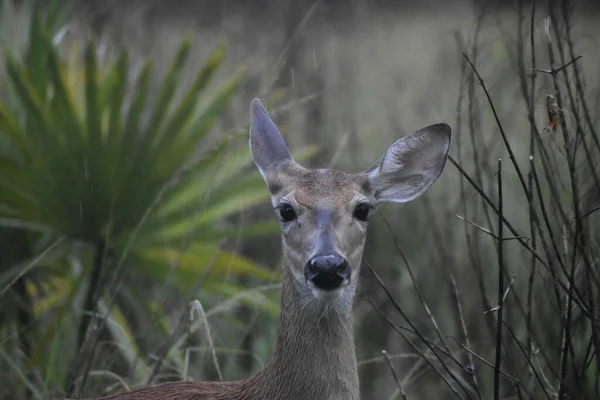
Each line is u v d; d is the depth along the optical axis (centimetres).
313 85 1661
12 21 1292
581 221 825
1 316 1120
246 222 1416
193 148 1146
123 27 1730
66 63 1309
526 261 1128
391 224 1449
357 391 831
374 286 1354
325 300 788
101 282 1042
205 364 1146
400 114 1855
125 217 1109
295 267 819
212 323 1168
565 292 852
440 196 1452
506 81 1541
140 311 1173
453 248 1279
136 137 1119
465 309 1221
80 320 1085
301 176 866
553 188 866
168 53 2017
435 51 2170
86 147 1104
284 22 1928
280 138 902
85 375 962
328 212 822
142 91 1129
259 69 1714
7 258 1151
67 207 1105
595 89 1166
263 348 1225
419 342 1253
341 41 2277
